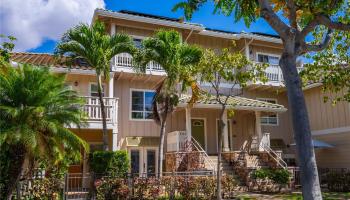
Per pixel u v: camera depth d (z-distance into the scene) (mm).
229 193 15258
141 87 22000
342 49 13883
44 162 13039
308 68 14125
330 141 23172
